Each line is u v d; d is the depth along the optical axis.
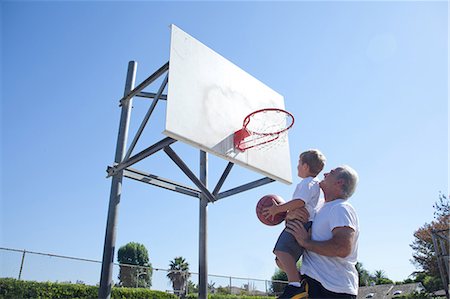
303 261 2.09
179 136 4.89
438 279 20.25
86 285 7.88
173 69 5.29
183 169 5.94
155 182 6.41
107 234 5.49
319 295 1.90
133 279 9.15
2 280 6.90
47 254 7.52
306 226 2.20
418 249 22.97
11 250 7.11
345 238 1.88
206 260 6.54
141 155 5.50
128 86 6.86
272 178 6.35
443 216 22.38
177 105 5.07
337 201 2.10
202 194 7.05
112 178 5.93
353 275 1.97
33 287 7.21
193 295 9.41
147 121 5.70
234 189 6.72
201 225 6.80
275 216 2.75
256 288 10.97
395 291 27.73
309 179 2.38
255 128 6.24
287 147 6.87
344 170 2.20
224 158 5.51
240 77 6.55
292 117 6.45
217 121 5.62
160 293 9.41
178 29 5.75
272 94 7.13
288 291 1.96
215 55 6.26
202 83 5.68
